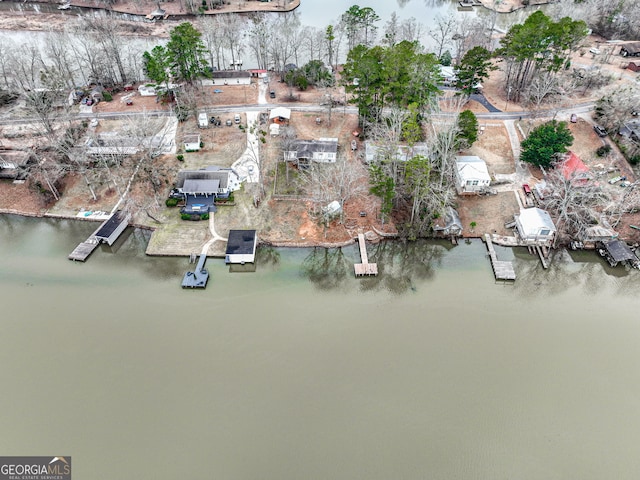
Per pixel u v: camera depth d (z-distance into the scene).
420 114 82.94
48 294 60.53
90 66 112.06
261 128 90.81
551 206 69.62
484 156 81.56
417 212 67.25
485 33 122.62
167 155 83.75
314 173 72.81
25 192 77.50
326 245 67.94
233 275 63.47
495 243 68.06
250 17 147.75
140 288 61.47
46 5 157.62
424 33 138.88
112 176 75.50
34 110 78.62
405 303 59.66
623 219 69.31
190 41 92.25
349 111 96.19
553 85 92.56
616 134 83.19
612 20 124.19
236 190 76.25
